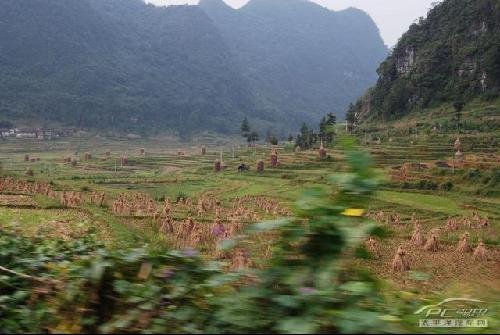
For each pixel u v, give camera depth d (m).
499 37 123.56
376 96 151.00
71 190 52.84
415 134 103.44
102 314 3.54
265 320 2.80
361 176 2.86
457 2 148.12
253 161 95.75
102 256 3.76
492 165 64.50
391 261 23.41
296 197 3.04
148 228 29.38
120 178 78.44
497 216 46.81
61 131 167.62
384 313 2.85
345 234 2.79
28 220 21.23
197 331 3.06
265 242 3.52
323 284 2.80
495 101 116.75
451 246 33.00
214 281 3.25
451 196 56.22
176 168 101.94
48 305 3.77
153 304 3.36
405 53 150.38
